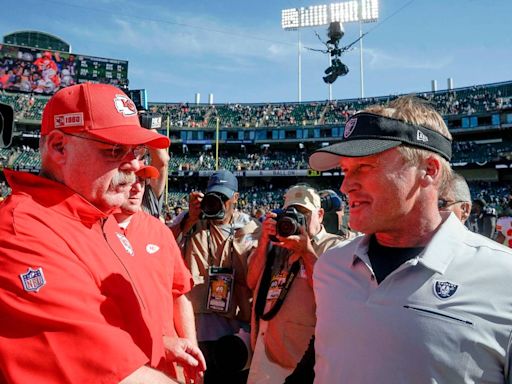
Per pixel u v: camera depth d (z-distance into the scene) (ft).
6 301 3.98
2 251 4.17
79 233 4.88
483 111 127.13
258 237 11.64
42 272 4.17
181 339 6.33
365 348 4.63
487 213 27.22
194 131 150.00
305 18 143.64
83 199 4.97
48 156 5.29
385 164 4.76
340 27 130.11
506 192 111.04
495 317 4.12
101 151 5.17
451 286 4.37
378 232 4.99
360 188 4.97
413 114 4.86
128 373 4.13
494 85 136.87
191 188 142.51
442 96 143.13
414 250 4.91
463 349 4.10
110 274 5.01
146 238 6.53
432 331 4.26
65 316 4.09
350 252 5.54
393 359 4.39
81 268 4.60
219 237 11.10
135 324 5.11
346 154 4.64
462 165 117.70
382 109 4.97
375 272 5.04
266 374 8.82
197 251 10.93
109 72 141.59
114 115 5.28
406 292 4.57
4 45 133.90
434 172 4.97
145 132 5.52
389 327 4.50
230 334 10.16
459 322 4.18
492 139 130.31
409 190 4.81
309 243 8.57
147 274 6.03
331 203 13.04
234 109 161.48
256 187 140.26
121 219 6.37
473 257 4.50
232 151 153.38
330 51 132.05
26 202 4.69
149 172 6.56
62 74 138.00
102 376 4.00
